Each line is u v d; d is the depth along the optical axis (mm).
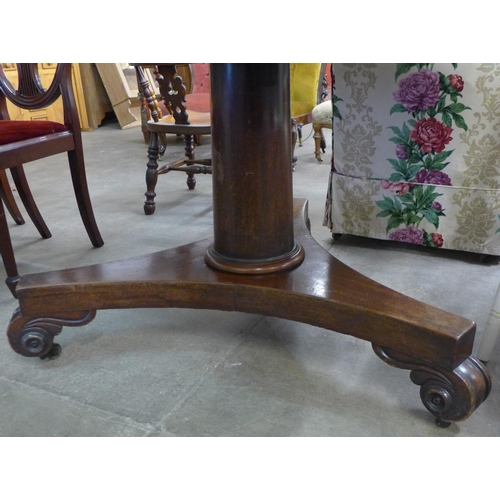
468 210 1431
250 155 915
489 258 1455
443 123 1380
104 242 1687
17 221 1876
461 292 1271
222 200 963
